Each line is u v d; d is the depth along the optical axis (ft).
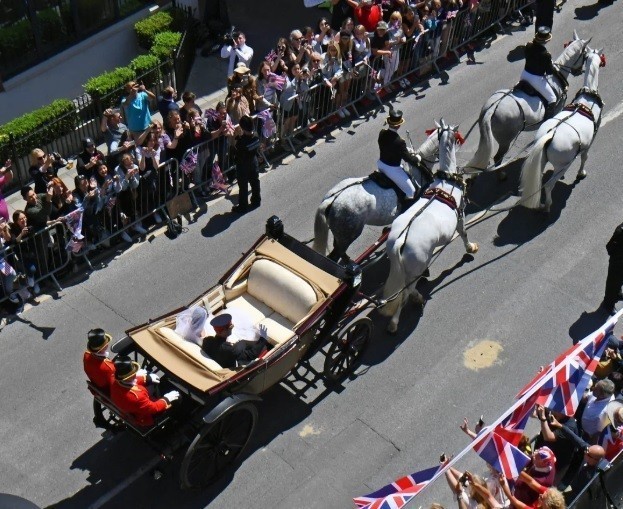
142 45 76.38
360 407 50.29
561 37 83.35
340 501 45.68
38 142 64.69
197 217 62.49
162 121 66.90
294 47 68.90
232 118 63.31
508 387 52.01
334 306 48.16
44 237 54.34
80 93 74.28
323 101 69.77
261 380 45.85
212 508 44.88
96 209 57.06
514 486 40.91
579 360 42.96
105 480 45.85
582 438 45.19
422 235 50.42
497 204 64.95
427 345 54.19
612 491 44.24
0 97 68.44
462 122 72.59
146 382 43.73
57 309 55.06
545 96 63.16
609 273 54.90
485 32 83.71
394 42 72.33
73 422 48.60
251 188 63.10
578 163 69.26
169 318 45.60
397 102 74.79
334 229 52.01
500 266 59.88
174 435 43.83
